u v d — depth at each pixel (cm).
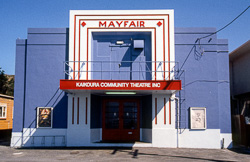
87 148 1294
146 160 991
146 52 1435
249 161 1012
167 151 1220
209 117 1380
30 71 1415
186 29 1427
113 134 1464
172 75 1372
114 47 1446
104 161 966
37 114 1382
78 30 1406
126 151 1205
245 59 1673
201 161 991
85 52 1391
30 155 1098
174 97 1373
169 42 1393
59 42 1430
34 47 1430
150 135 1378
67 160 984
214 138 1361
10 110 2123
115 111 1482
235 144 1516
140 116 1477
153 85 1165
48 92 1402
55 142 1372
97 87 1159
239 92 1764
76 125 1362
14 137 1377
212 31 1428
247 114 1605
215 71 1408
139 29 1407
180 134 1364
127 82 1163
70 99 1379
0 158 1027
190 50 1416
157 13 1412
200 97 1391
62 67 1417
